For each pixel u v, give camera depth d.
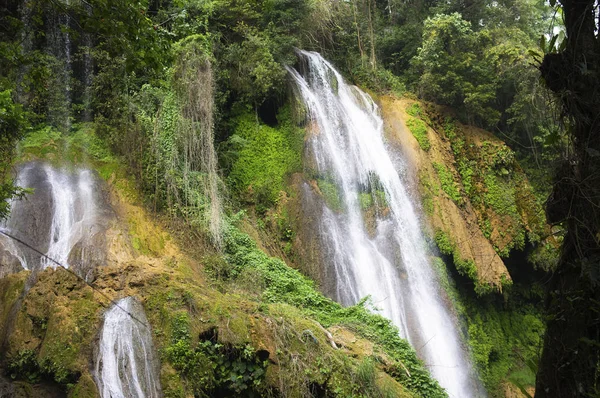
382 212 17.47
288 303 12.08
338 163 17.73
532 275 20.59
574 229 3.07
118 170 13.90
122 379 9.06
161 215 13.05
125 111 14.80
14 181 12.65
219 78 16.84
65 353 9.05
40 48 15.18
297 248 15.29
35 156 13.77
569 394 2.98
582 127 3.10
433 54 21.12
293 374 9.37
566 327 3.03
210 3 17.31
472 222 18.92
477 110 20.98
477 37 21.75
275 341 9.68
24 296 10.00
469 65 21.02
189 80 14.94
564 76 3.22
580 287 2.98
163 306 9.84
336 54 22.22
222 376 9.23
